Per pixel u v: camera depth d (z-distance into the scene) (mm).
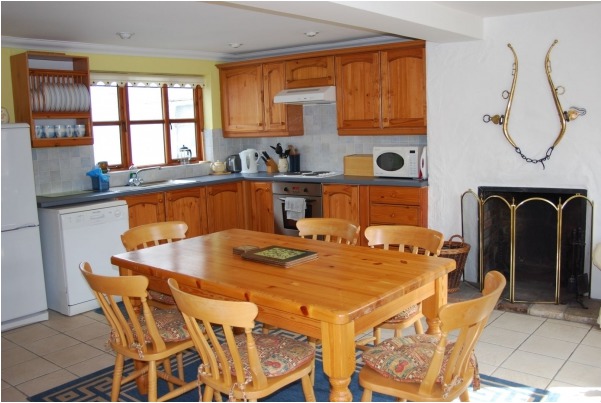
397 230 3279
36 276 4395
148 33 4836
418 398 2164
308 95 5574
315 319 2188
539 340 3699
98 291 2625
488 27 4469
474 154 4688
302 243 3293
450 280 4551
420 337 2590
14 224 4234
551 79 4250
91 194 4898
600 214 4203
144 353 2666
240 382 2236
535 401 2908
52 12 3826
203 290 2650
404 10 3465
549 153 4344
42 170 5043
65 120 5156
